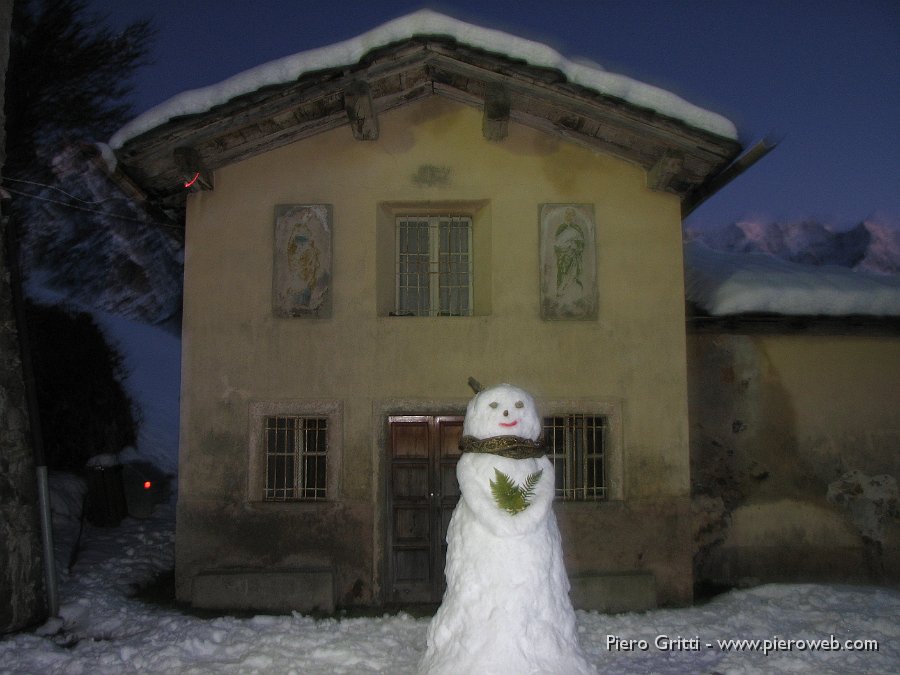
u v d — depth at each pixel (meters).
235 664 6.59
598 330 8.79
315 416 8.66
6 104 15.04
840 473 9.54
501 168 8.93
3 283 7.74
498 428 5.52
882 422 9.62
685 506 8.63
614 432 8.69
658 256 8.91
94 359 14.13
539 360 8.72
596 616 8.05
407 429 8.77
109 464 11.90
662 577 8.55
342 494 8.56
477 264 9.13
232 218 8.87
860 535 9.48
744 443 9.53
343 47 7.93
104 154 8.27
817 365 9.66
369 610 8.39
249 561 8.50
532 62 7.85
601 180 8.98
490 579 5.20
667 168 8.38
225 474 8.58
